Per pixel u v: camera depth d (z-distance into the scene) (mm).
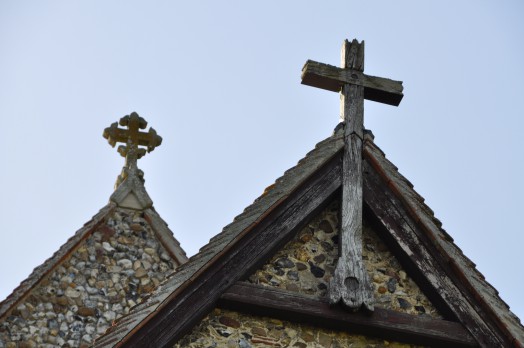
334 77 16391
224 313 14656
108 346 14031
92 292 20141
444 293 15055
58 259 20125
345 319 14711
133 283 20344
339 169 15719
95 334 19781
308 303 14750
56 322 19750
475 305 14992
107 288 20219
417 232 15375
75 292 20062
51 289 19969
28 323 19625
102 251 20547
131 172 21734
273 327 14703
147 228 20938
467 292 15055
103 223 20797
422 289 15250
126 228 20875
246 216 15430
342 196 15477
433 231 15352
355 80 16406
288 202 15297
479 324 14914
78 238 20422
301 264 15148
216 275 14672
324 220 15508
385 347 14836
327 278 15109
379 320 14789
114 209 21000
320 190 15508
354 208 15406
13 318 19578
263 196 15711
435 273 15172
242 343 14531
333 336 14773
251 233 14992
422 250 15289
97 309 20000
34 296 19828
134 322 14266
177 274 15031
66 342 19656
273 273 15031
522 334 14859
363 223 15617
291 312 14672
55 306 19859
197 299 14492
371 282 15008
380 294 15172
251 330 14625
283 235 15086
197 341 14453
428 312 15117
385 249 15484
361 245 15180
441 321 14930
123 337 14062
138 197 21172
